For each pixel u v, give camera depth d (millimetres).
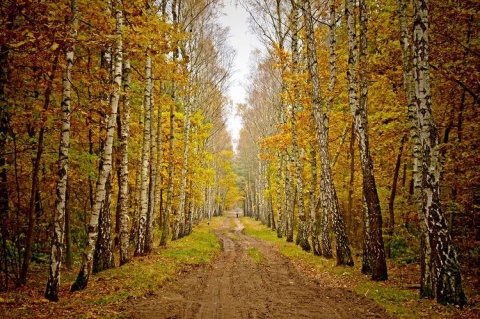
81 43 7703
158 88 22375
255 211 75000
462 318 7820
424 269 10055
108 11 10875
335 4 17312
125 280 11508
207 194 64812
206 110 37375
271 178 44188
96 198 10602
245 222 67375
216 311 8734
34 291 10359
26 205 13953
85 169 14703
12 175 13227
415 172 10906
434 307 8742
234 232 45312
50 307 8359
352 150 21594
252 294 10914
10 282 11883
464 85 12688
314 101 17250
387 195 20734
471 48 12602
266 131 42844
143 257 17297
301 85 20938
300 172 24328
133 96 21266
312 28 17453
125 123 15492
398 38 14141
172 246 22750
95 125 11445
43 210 15477
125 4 10477
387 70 13969
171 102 20656
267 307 9203
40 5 7559
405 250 18875
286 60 21734
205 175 37406
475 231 14891
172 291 11031
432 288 9828
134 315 7945
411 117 11172
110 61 13477
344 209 28141
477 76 12055
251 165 69188
